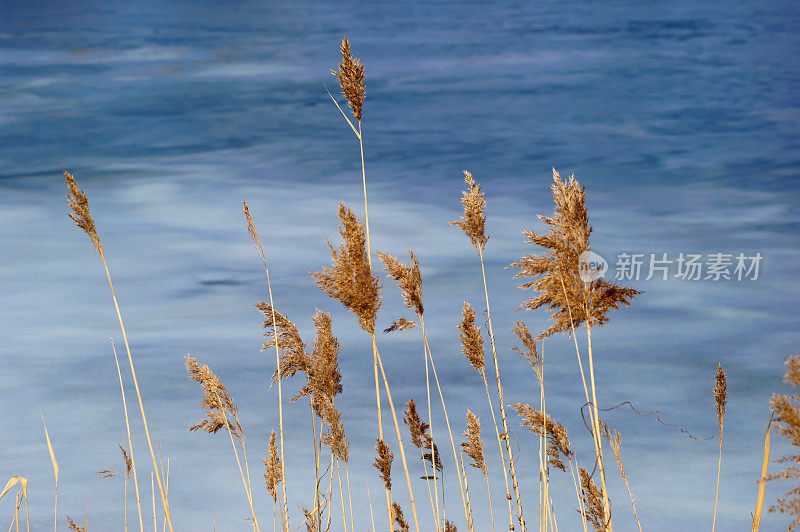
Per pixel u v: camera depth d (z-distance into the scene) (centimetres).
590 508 360
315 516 429
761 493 313
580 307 342
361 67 388
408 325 391
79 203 348
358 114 391
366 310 376
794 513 288
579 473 365
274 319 407
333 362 409
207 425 417
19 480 413
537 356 403
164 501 418
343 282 367
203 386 418
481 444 425
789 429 276
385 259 387
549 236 341
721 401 405
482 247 427
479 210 421
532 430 391
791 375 278
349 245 360
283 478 426
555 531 446
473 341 426
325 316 407
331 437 417
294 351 409
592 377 350
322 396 413
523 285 348
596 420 352
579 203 337
